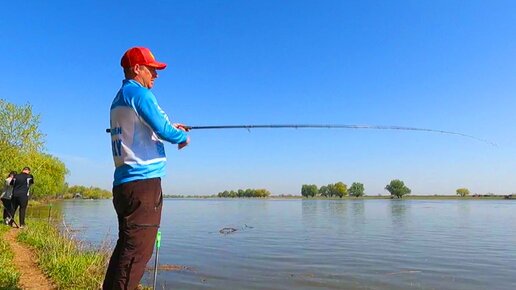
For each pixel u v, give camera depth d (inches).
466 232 971.3
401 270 487.2
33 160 1141.7
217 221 1318.9
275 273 455.5
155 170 130.7
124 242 128.4
